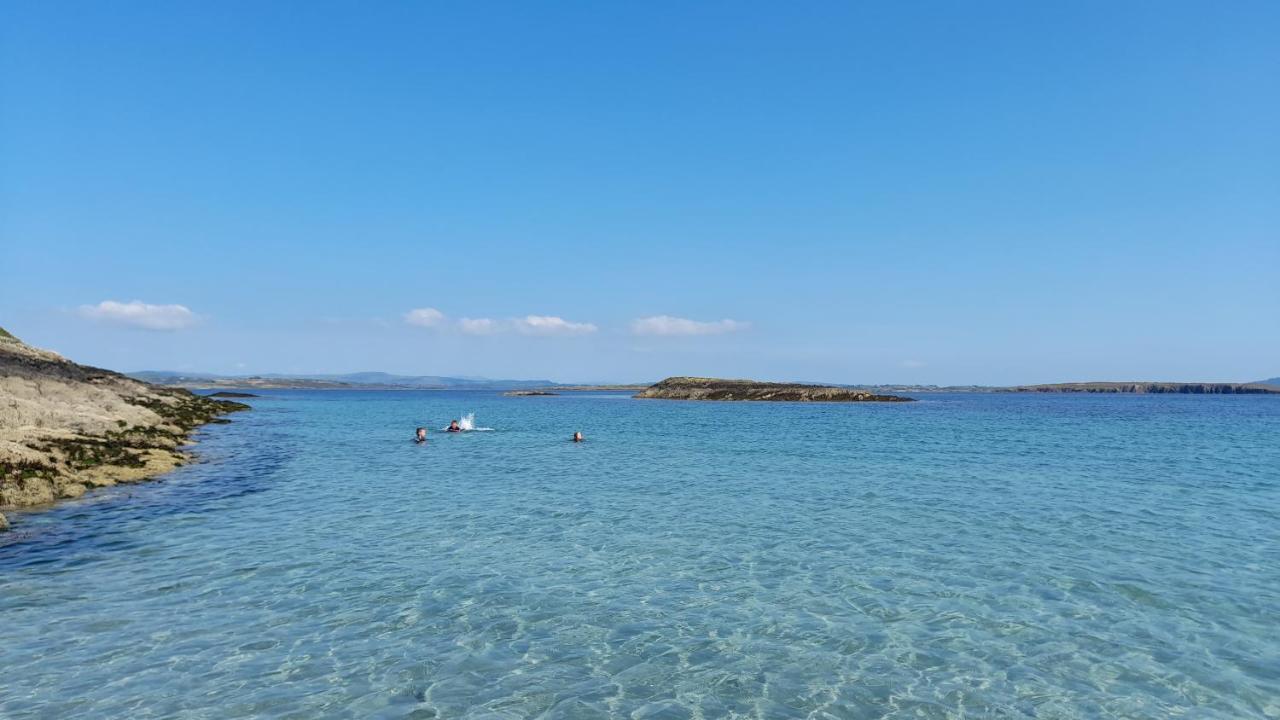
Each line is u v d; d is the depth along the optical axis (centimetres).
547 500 2583
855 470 3419
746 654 1188
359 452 4372
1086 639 1256
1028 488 2844
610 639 1248
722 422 7694
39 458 2716
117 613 1345
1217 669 1137
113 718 952
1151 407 12712
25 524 2097
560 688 1059
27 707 976
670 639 1251
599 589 1519
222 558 1739
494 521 2203
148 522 2156
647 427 6819
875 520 2220
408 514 2311
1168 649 1213
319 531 2048
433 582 1556
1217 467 3506
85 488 2683
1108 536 2000
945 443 4906
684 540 1953
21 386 4584
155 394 7838
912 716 988
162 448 3869
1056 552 1825
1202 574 1631
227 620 1315
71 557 1739
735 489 2836
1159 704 1024
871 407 12369
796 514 2312
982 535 2012
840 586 1545
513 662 1149
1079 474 3256
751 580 1586
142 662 1127
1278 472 3316
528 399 19575
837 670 1131
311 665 1126
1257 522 2183
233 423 7256
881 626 1316
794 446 4709
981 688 1072
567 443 4991
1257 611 1390
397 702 1009
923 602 1445
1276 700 1036
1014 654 1193
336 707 991
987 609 1404
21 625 1277
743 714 988
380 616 1345
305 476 3231
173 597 1439
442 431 6316
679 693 1049
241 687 1046
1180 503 2506
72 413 3994
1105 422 7562
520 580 1576
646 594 1489
